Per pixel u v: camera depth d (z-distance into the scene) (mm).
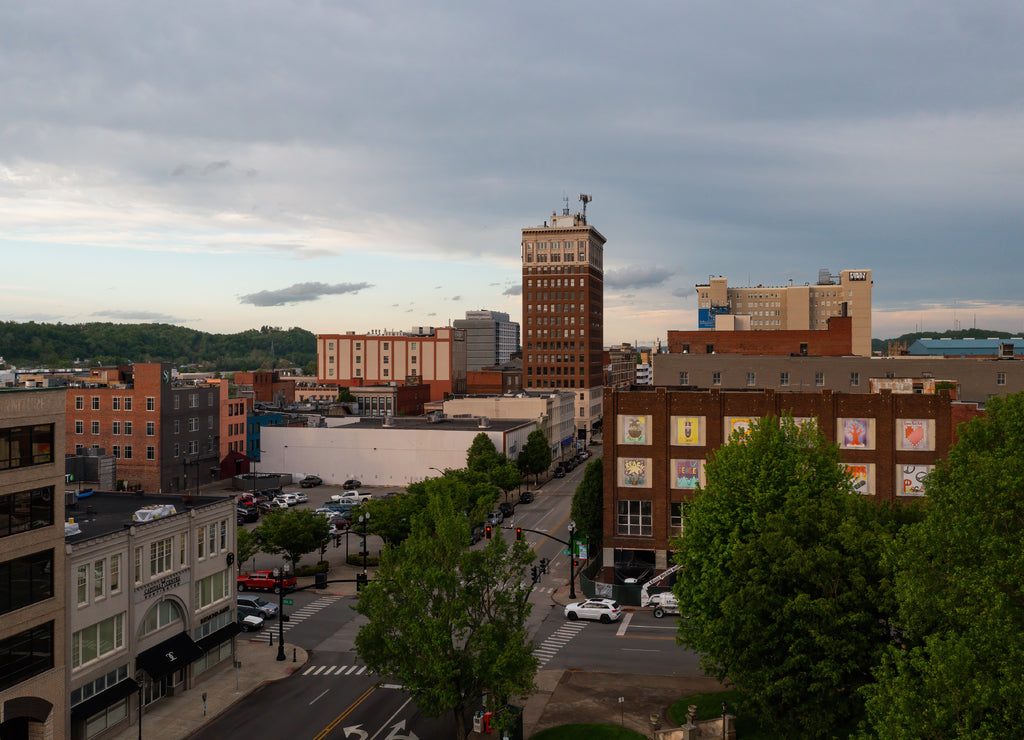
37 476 35719
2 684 33500
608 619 57000
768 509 37875
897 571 29562
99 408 110750
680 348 117062
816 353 113375
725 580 35562
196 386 117125
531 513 99188
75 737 36906
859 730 27688
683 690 43500
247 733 38688
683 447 64750
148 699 41969
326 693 44094
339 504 101688
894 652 24469
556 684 44688
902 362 91062
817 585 31734
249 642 53156
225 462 122812
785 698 30891
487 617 38844
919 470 61969
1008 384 88562
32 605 35000
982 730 20016
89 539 38406
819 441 41469
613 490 66000
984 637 22203
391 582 36625
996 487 30156
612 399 65750
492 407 151750
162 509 44594
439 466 121000
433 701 34594
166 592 43500
